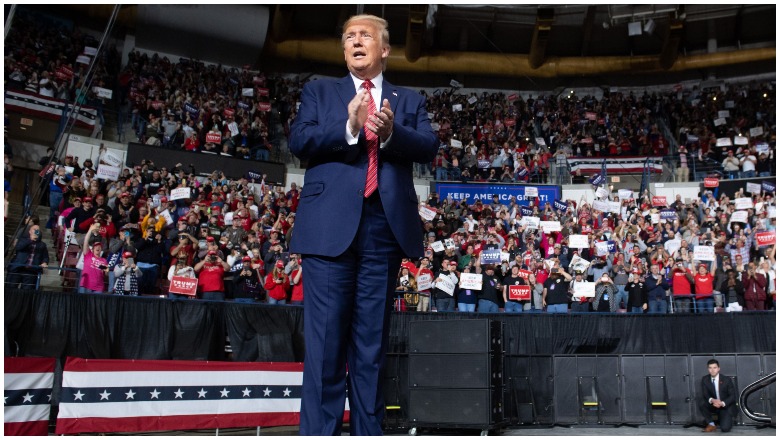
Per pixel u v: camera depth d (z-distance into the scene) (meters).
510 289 13.34
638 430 10.32
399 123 2.33
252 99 23.70
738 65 27.94
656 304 13.56
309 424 2.11
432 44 28.98
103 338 9.61
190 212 13.97
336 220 2.15
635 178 22.70
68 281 12.10
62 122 18.19
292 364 9.33
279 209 17.11
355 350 2.21
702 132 24.30
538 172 22.69
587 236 15.57
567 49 29.38
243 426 8.70
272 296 12.12
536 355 11.03
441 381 8.85
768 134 23.12
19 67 18.70
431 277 13.30
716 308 13.55
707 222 17.47
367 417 2.16
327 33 27.62
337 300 2.16
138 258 12.19
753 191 19.66
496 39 29.02
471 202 21.20
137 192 15.21
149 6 23.94
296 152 2.27
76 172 15.86
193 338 10.46
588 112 24.52
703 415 10.25
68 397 7.45
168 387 8.16
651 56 27.62
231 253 13.07
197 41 24.89
